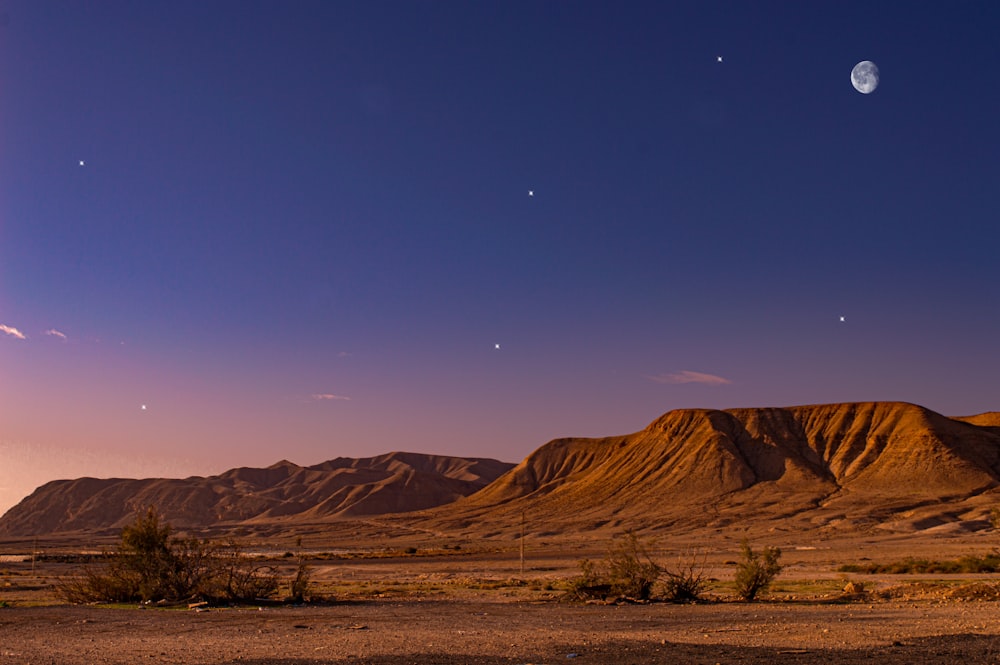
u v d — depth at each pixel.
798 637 17.91
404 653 16.02
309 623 22.86
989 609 24.73
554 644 17.28
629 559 34.06
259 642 18.12
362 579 65.62
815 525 150.25
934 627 19.42
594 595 34.19
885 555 93.25
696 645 16.72
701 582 47.31
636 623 22.48
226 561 33.72
